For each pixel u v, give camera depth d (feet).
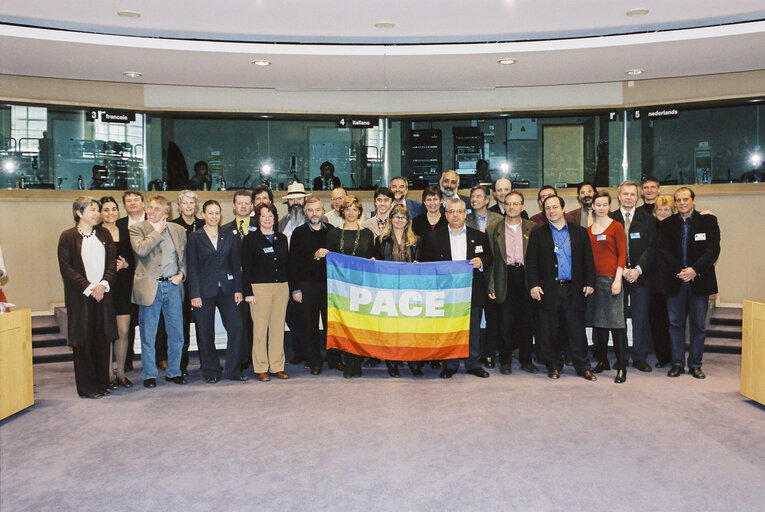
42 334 26.37
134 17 22.24
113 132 31.22
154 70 27.66
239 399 18.45
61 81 30.12
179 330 20.67
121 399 18.67
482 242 20.88
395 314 20.88
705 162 30.32
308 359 21.89
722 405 17.38
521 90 32.50
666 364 22.43
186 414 17.02
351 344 21.01
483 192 22.16
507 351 21.47
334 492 11.87
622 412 16.72
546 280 20.38
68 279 18.78
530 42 24.72
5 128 29.30
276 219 22.21
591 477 12.48
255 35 24.52
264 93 32.76
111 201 20.84
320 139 33.47
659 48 24.59
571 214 24.29
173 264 20.53
